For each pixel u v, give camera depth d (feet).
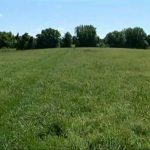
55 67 134.82
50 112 48.67
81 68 130.41
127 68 132.26
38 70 118.73
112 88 73.41
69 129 40.04
